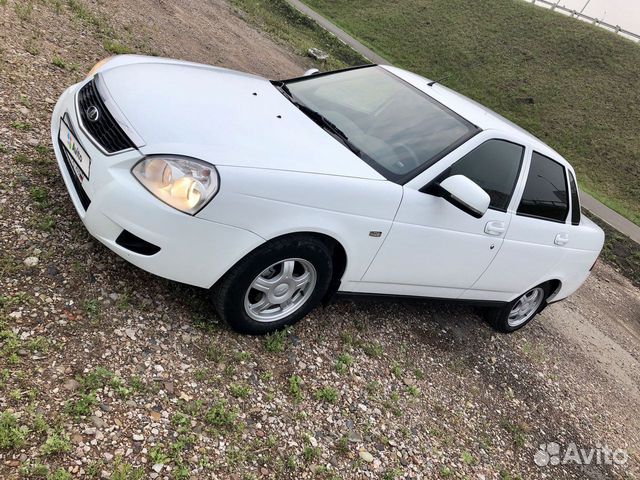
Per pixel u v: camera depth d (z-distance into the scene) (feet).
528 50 123.95
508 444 12.86
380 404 11.25
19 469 6.73
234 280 9.67
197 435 8.32
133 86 10.25
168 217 8.69
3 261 9.49
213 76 12.19
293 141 10.49
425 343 14.44
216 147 9.25
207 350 9.93
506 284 15.25
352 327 13.02
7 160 12.05
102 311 9.51
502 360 16.15
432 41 123.75
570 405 16.03
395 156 11.81
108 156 8.97
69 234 10.75
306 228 9.82
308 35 83.56
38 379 7.92
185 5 44.45
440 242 12.27
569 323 22.35
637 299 31.58
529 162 14.03
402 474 9.99
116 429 7.78
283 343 11.07
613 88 111.65
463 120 13.04
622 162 89.30
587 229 16.88
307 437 9.47
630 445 15.84
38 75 16.49
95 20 24.56
